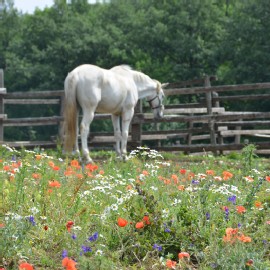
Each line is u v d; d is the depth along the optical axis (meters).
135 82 16.88
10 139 54.38
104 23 63.03
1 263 5.61
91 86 15.21
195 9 54.81
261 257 5.91
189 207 7.11
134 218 6.56
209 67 53.12
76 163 9.01
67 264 4.77
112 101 15.91
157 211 6.59
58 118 19.17
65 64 57.53
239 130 21.89
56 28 60.31
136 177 9.38
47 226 6.34
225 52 49.81
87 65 15.44
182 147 19.20
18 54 60.72
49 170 9.98
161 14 56.06
